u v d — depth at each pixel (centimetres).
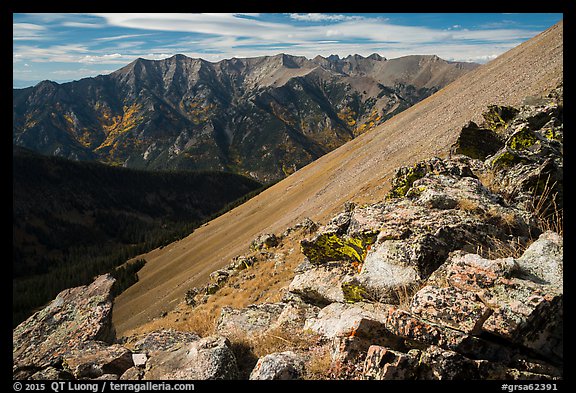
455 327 543
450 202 966
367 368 544
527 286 550
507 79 7388
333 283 985
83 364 769
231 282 3941
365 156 9744
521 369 501
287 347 738
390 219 984
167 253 14412
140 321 6944
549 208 895
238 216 14038
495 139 1966
